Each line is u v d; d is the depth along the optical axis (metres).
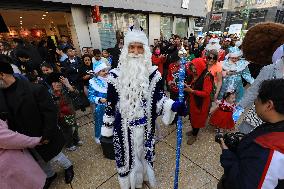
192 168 2.67
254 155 0.98
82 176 2.62
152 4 10.62
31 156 2.00
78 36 7.63
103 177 2.59
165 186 2.41
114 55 5.53
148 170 2.23
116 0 8.48
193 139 3.17
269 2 30.03
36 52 4.40
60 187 2.48
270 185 0.92
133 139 1.99
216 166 2.69
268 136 0.97
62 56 5.55
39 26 13.49
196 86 2.88
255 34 1.82
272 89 0.98
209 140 3.25
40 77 3.25
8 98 1.85
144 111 1.93
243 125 2.08
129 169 2.12
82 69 4.36
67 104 2.83
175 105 1.80
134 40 1.76
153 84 1.90
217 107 3.26
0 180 1.75
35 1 6.11
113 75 1.89
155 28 11.64
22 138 1.77
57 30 12.32
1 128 1.67
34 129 1.96
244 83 4.21
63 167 2.53
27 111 1.88
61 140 2.28
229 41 7.48
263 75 1.79
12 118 1.89
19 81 1.90
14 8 5.76
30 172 1.90
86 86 4.33
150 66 1.92
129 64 1.83
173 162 2.78
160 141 3.27
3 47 5.46
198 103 2.89
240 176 1.02
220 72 3.25
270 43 1.74
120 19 9.41
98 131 3.09
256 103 1.07
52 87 2.65
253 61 1.92
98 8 7.58
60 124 2.78
